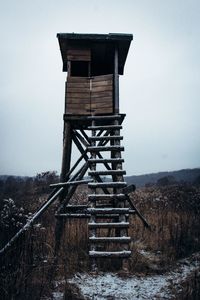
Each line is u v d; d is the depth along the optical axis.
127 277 6.82
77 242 8.55
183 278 6.76
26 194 21.59
